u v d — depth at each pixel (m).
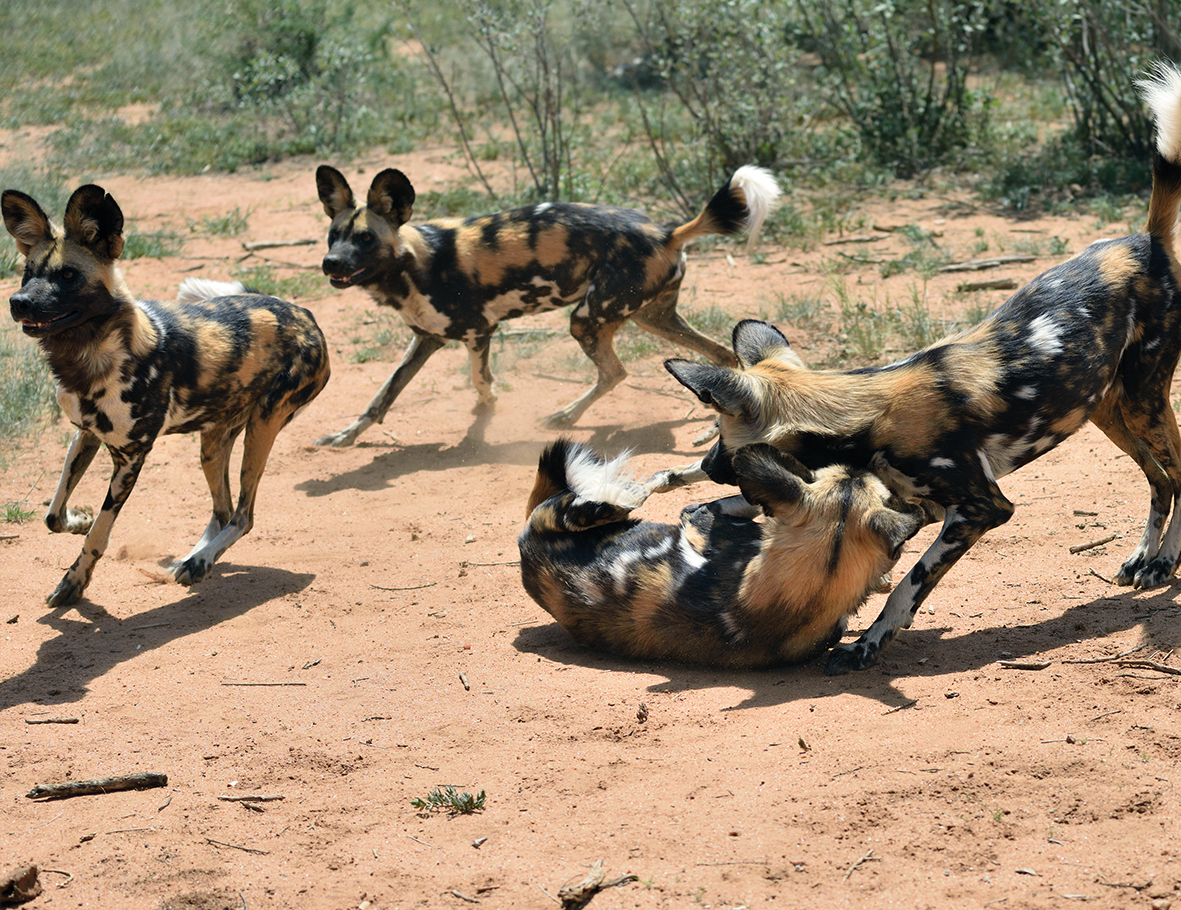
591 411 8.51
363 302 11.31
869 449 4.57
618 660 4.82
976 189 14.03
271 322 6.11
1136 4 13.84
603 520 4.93
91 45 24.75
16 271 11.85
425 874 3.33
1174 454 5.04
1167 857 3.12
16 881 3.28
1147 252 5.00
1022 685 4.20
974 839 3.27
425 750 4.11
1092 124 14.66
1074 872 3.09
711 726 4.10
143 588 5.87
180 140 18.23
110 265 5.37
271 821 3.70
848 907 3.02
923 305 9.77
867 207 13.66
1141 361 4.95
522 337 10.20
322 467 7.68
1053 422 4.72
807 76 18.42
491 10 14.54
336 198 7.78
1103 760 3.59
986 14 18.23
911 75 15.45
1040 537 5.67
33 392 8.73
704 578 4.63
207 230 13.88
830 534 4.35
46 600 5.69
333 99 18.89
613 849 3.37
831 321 9.73
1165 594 4.92
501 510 6.74
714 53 14.51
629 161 15.83
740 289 10.99
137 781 3.94
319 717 4.43
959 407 4.55
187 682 4.82
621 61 20.91
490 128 18.45
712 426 7.90
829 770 3.66
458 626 5.26
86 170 16.95
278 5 20.02
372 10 25.30
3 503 7.02
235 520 6.06
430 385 9.30
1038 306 4.78
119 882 3.38
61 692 4.75
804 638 4.57
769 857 3.25
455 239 7.85
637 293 7.80
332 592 5.74
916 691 4.26
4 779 4.04
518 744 4.09
